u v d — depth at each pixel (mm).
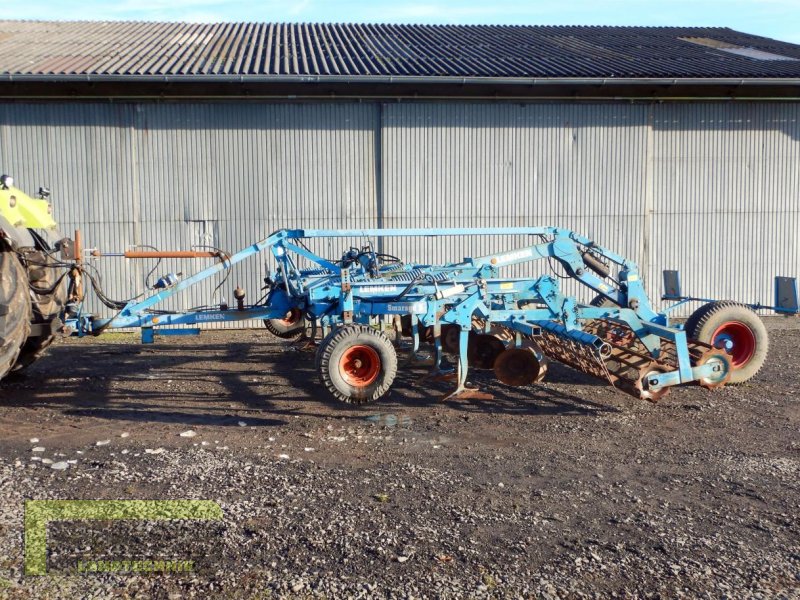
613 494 4879
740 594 3588
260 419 6797
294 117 12852
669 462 5566
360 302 7676
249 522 4301
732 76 13156
